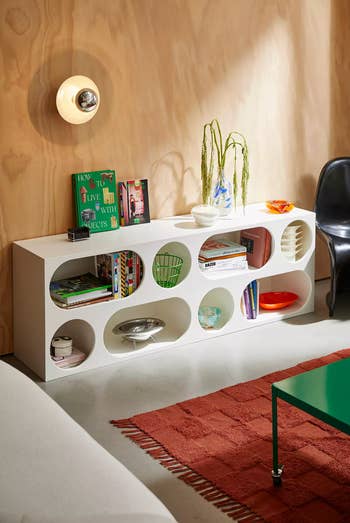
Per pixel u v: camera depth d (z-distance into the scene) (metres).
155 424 3.37
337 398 2.74
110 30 4.12
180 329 4.35
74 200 4.17
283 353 4.13
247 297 4.52
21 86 3.91
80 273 4.26
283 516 2.72
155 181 4.45
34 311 3.86
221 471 3.00
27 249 3.86
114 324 4.38
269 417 3.40
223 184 4.51
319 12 4.86
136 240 4.03
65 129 4.08
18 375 2.68
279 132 4.88
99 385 3.80
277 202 4.63
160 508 1.93
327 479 2.92
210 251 4.34
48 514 1.87
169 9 4.29
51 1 3.91
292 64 4.82
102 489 1.97
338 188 4.88
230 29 4.53
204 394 3.67
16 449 2.15
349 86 5.12
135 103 4.28
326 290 5.12
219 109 4.59
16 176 3.99
